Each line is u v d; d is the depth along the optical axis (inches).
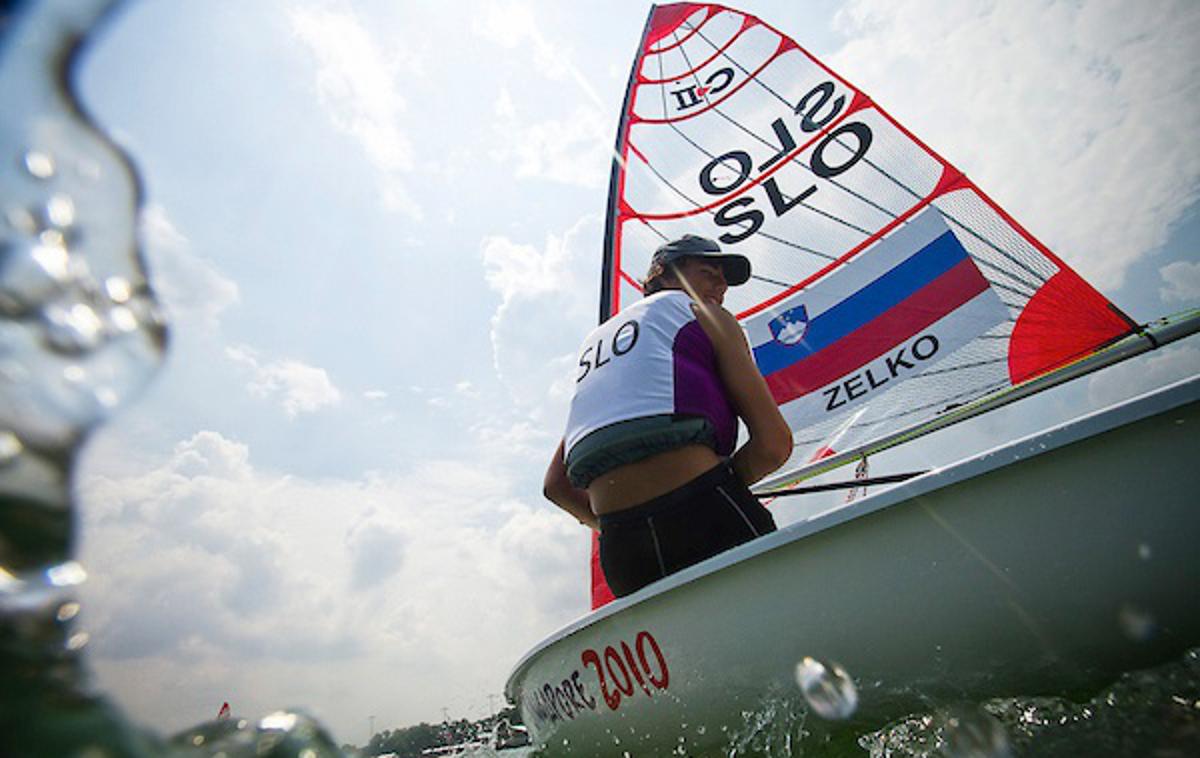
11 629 17.5
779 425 70.7
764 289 166.7
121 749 16.8
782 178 170.2
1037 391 130.7
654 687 59.7
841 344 153.6
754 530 65.1
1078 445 40.9
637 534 67.1
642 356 69.7
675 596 57.2
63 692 17.3
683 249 89.3
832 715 47.4
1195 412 38.4
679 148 188.2
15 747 15.6
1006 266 135.1
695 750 56.9
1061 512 41.1
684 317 73.2
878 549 46.9
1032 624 41.7
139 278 24.7
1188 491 37.9
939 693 44.5
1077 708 37.7
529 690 83.0
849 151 160.6
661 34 198.5
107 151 25.4
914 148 151.0
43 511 19.7
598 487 69.9
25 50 24.2
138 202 25.5
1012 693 42.8
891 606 46.0
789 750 49.3
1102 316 123.0
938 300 143.3
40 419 20.7
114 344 23.4
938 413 138.7
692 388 67.3
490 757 104.7
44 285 22.7
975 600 43.3
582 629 66.9
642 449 65.7
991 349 135.3
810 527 48.8
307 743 23.2
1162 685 36.4
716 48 188.2
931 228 146.7
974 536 43.5
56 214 23.7
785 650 50.2
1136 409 39.3
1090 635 40.3
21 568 18.6
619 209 194.9
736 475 67.8
